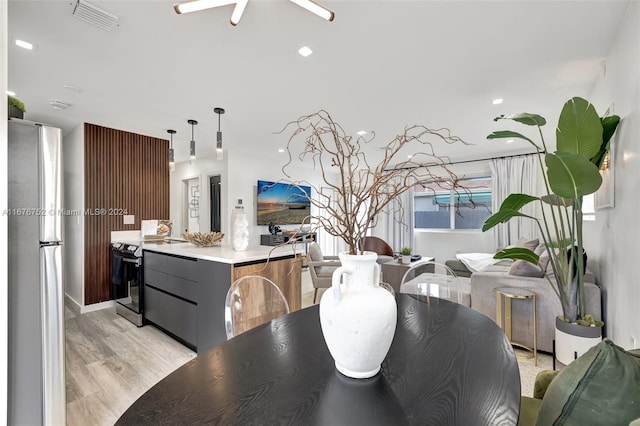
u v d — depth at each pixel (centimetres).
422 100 312
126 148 415
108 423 174
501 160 560
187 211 673
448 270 236
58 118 362
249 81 268
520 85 277
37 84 271
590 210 313
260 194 592
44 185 154
